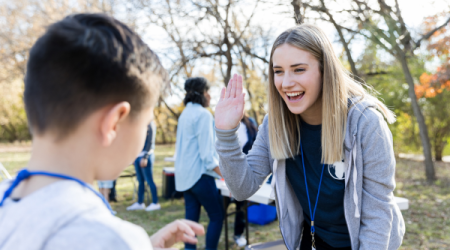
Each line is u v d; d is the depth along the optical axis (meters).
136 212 4.64
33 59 0.50
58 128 0.50
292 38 1.18
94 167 0.54
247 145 3.19
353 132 1.17
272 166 1.41
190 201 2.75
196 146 2.61
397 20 6.88
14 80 17.66
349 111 1.19
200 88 2.74
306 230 1.47
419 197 5.66
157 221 4.22
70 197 0.46
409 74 7.41
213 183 2.65
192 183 2.60
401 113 10.88
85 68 0.49
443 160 11.55
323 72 1.20
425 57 8.34
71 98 0.49
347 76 1.31
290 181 1.40
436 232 3.81
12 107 21.06
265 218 4.07
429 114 10.47
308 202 1.36
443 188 6.49
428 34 6.93
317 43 1.17
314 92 1.20
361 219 1.21
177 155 2.71
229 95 1.25
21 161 11.34
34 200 0.46
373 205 1.16
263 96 9.12
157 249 0.64
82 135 0.51
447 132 10.53
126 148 0.56
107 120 0.51
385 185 1.15
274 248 1.52
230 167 1.24
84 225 0.44
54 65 0.49
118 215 4.48
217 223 2.66
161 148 17.36
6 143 22.31
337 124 1.17
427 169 7.37
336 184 1.25
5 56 13.14
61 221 0.44
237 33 9.16
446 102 9.91
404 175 8.22
